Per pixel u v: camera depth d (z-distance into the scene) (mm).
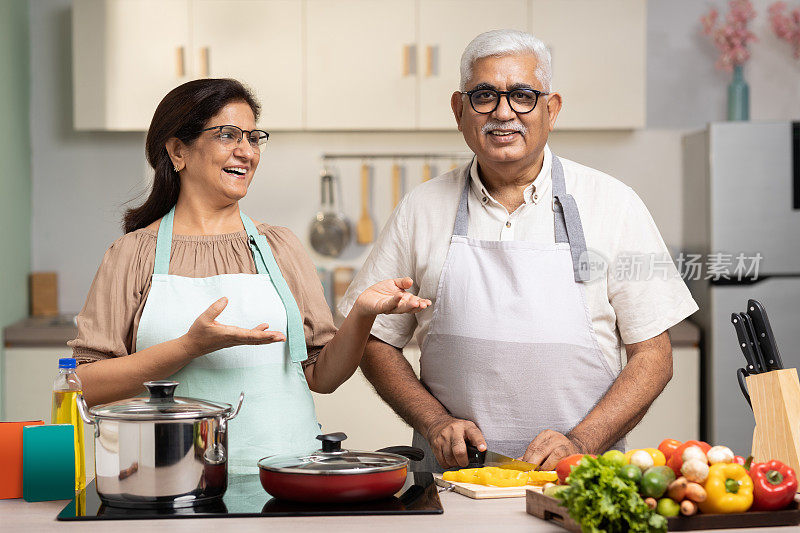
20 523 1230
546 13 3646
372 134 3955
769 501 1201
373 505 1295
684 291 1870
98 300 1630
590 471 1112
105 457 1279
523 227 1876
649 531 1101
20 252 3727
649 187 3936
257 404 1615
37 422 1436
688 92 3926
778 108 3924
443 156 3936
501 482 1408
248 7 3643
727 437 3391
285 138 3955
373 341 1981
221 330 1408
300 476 1272
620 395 1788
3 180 3488
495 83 1744
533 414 1830
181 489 1271
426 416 1771
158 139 1680
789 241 3424
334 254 3965
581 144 3930
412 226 1975
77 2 3621
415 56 3666
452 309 1874
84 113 3645
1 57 3480
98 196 3934
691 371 3438
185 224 1707
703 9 3910
